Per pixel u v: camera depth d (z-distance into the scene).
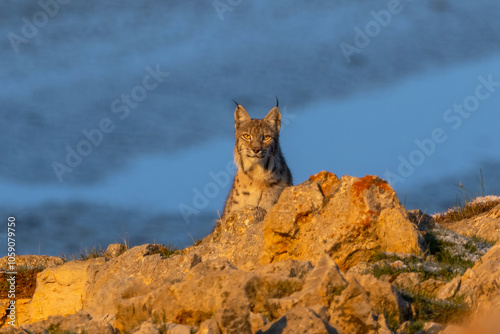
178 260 39.56
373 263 34.59
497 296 27.03
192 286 27.19
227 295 26.53
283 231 38.06
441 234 37.47
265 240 38.94
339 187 38.06
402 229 35.44
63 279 46.84
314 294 26.27
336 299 25.45
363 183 37.69
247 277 27.03
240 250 41.12
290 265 30.61
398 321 26.95
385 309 27.22
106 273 43.16
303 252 37.66
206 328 23.78
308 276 27.77
